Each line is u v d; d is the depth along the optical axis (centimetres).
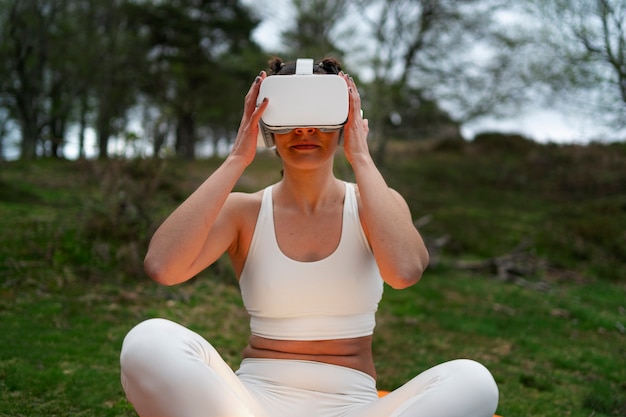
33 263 476
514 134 1584
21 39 1551
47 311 393
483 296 566
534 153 1398
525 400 301
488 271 685
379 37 998
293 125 156
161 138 662
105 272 487
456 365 140
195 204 157
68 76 1728
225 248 168
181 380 132
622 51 621
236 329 410
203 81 2100
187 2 2116
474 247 782
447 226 864
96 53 1661
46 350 319
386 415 142
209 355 144
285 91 156
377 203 157
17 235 525
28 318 378
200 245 156
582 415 287
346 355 161
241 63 1298
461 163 1380
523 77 811
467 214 943
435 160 1441
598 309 546
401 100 1111
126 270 495
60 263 482
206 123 2638
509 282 643
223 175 162
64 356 313
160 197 626
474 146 1562
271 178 1052
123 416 243
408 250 153
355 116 167
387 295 550
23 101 1559
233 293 498
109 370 298
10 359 299
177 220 156
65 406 249
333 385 156
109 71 1736
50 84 1792
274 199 171
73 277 465
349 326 161
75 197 652
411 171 1295
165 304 447
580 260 757
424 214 926
